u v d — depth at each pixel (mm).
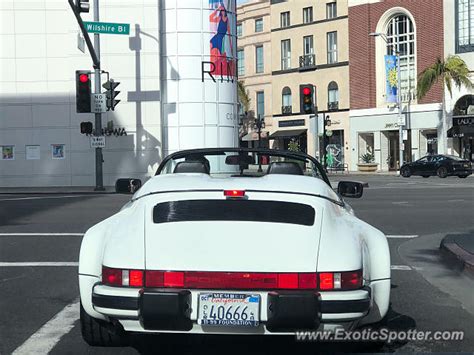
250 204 4730
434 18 46781
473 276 8164
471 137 45062
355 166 51500
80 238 11797
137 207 4895
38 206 18359
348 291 4219
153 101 29531
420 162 37469
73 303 7008
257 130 58469
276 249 4293
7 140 29328
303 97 25609
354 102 51562
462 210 16406
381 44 49938
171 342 5512
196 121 29938
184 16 29750
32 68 29234
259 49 59281
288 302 4121
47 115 29344
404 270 8961
